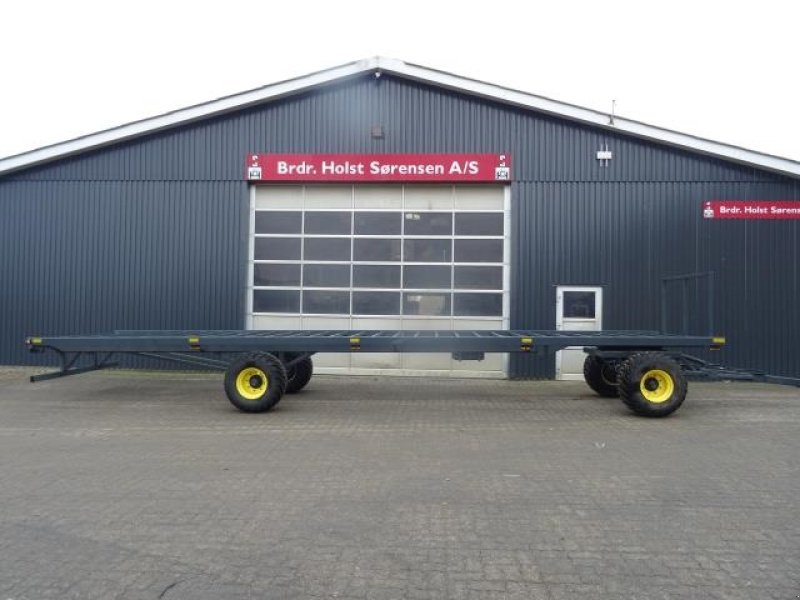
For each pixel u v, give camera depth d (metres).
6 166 15.24
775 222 14.26
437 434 8.42
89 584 4.06
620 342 10.23
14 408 10.46
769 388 12.98
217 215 15.12
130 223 15.26
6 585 4.04
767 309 14.20
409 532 4.93
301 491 5.95
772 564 4.36
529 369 14.47
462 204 14.92
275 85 14.78
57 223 15.38
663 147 14.42
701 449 7.62
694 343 10.20
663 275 14.35
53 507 5.51
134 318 15.20
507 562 4.40
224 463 6.96
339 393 12.14
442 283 14.90
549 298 14.46
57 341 10.84
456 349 10.23
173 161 15.21
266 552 4.55
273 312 15.15
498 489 6.01
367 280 15.02
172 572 4.23
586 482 6.24
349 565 4.34
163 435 8.40
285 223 15.20
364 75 14.84
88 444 7.89
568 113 14.37
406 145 14.78
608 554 4.53
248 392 9.91
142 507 5.51
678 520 5.20
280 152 14.98
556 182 14.56
